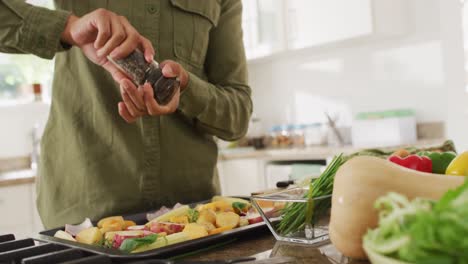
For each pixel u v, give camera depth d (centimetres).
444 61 269
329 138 315
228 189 316
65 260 56
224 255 66
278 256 61
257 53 324
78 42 88
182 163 111
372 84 300
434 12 270
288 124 351
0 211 227
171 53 112
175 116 111
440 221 34
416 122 282
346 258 57
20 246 64
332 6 278
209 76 121
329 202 67
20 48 92
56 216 108
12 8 90
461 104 266
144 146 107
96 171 105
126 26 81
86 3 109
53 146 110
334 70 320
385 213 41
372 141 275
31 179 234
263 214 71
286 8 303
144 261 55
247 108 114
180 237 69
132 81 82
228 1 121
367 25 264
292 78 346
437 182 53
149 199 107
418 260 35
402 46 285
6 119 313
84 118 108
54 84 111
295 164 280
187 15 113
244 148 341
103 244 72
